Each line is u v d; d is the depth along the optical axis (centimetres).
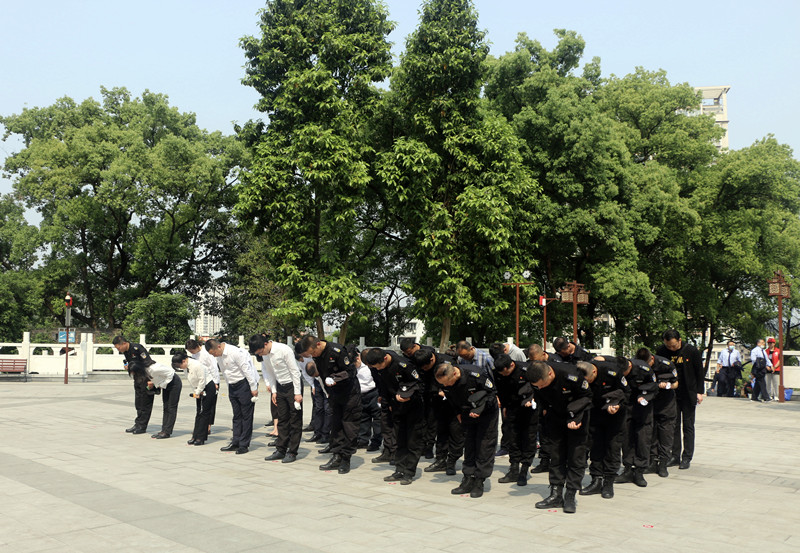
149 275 3697
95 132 3394
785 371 2058
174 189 3341
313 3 1888
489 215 1847
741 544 523
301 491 713
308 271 1886
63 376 2569
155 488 712
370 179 1830
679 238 2783
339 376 830
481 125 2011
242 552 489
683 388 877
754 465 902
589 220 2319
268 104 1894
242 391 976
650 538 538
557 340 823
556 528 568
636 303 2575
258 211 1872
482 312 2095
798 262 3022
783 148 3044
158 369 1116
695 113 3697
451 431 834
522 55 2530
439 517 604
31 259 3675
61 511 606
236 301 3884
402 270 2720
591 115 2416
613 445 701
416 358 759
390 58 1962
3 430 1173
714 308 2978
